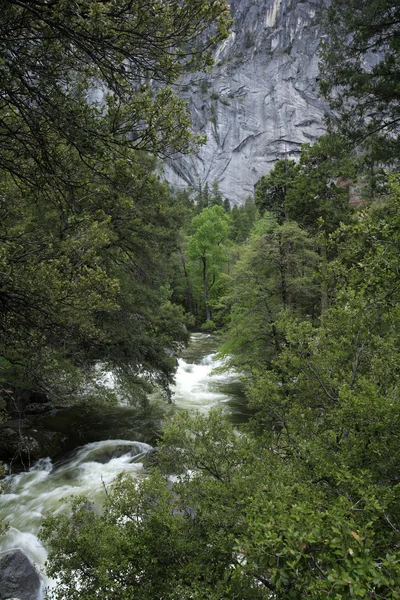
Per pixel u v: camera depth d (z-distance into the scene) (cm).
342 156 1414
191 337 3631
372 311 557
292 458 565
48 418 1591
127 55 392
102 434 1505
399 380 504
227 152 10331
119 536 454
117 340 1275
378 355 560
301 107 10338
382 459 427
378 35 1270
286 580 266
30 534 907
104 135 419
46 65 384
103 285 646
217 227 4378
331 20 1334
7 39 349
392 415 422
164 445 602
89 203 618
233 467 566
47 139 442
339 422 498
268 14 11569
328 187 1994
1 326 565
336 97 1416
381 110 1315
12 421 1376
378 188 1299
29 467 1234
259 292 1650
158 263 1680
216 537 434
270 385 693
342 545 259
